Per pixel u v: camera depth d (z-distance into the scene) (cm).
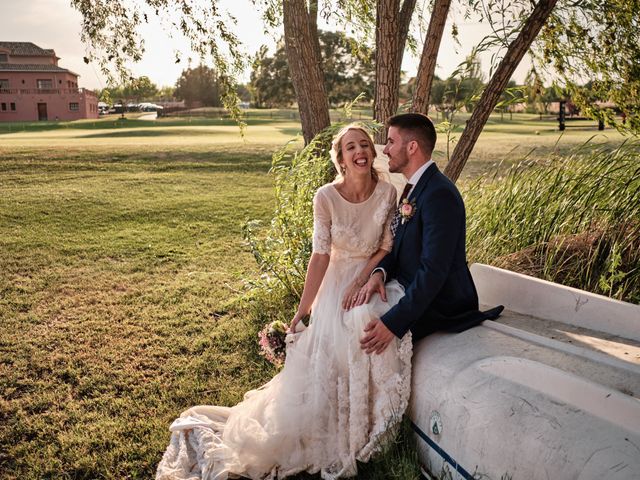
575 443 212
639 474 189
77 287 644
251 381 409
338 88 5616
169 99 11244
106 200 1155
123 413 366
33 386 405
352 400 296
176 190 1295
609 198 493
